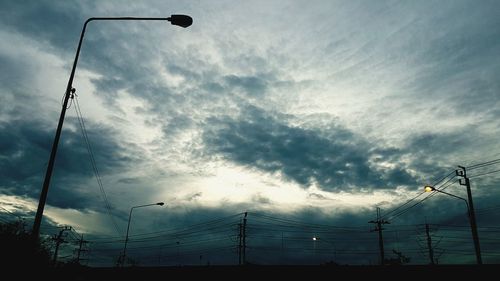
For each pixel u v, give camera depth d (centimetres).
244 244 4891
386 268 2972
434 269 2733
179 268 4119
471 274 2564
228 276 3747
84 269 4400
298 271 3369
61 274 3762
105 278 4372
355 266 3106
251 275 3609
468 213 2731
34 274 1733
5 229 1859
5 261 1678
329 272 3206
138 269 4341
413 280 2802
